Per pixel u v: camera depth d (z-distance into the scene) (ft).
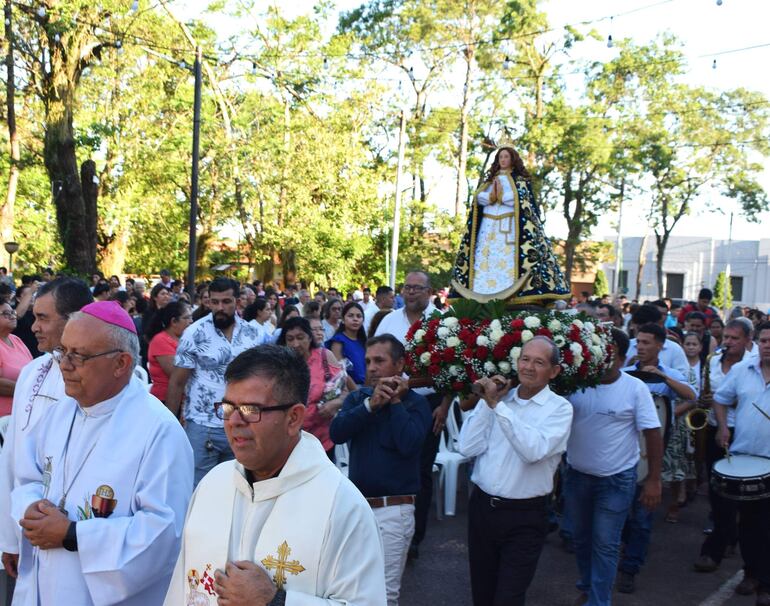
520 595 14.20
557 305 23.50
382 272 108.78
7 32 68.85
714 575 20.89
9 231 76.84
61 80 69.51
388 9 110.73
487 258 21.59
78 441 10.27
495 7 110.11
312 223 92.27
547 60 114.42
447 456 24.97
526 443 13.84
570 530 22.39
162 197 98.89
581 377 16.49
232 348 19.11
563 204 122.01
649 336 21.13
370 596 7.50
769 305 179.22
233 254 110.01
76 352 9.90
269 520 7.54
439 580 19.56
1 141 85.61
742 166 124.98
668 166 122.31
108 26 71.51
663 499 28.71
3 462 11.66
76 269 71.36
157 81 89.40
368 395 15.38
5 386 16.65
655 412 16.98
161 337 21.80
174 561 10.02
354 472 14.62
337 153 91.66
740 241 182.19
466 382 18.11
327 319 35.27
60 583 9.62
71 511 9.98
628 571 19.60
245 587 7.04
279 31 92.84
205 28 90.12
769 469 18.75
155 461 10.13
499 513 14.48
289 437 7.70
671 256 187.11
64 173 70.54
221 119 89.81
